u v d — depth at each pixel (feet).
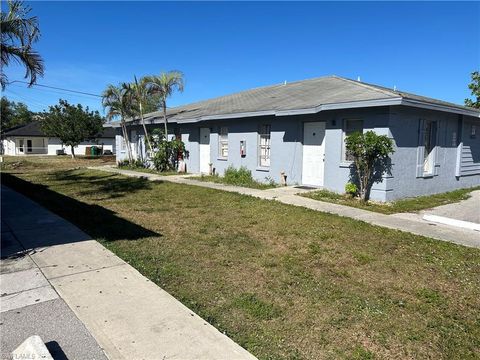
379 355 10.59
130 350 10.40
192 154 58.08
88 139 130.00
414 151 35.91
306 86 53.83
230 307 13.24
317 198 34.45
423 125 36.68
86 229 23.52
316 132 39.83
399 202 33.32
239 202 32.81
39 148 168.35
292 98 45.16
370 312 13.03
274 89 60.29
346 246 20.49
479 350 10.94
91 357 10.09
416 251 19.76
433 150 39.19
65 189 42.86
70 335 11.15
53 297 13.66
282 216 27.32
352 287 15.19
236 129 48.78
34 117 235.20
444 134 40.55
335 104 33.55
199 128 56.75
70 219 26.37
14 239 21.13
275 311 12.96
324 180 37.76
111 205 32.27
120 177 54.90
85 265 16.97
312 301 13.84
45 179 54.08
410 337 11.52
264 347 10.85
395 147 33.17
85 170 68.33
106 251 18.99
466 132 44.55
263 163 46.55
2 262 17.31
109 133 181.78
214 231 23.50
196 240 21.42
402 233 23.04
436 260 18.42
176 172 59.31
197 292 14.43
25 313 12.44
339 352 10.68
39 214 27.78
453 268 17.43
